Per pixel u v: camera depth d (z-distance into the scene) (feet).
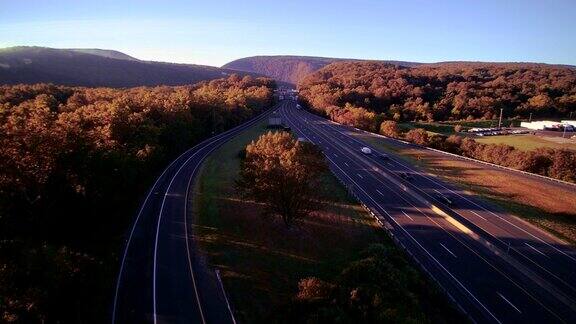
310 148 202.39
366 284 114.21
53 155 143.02
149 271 131.23
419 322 101.24
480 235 175.42
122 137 221.66
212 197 209.15
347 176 268.62
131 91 519.19
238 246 154.81
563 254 159.84
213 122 397.19
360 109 492.95
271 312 113.60
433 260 153.38
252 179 179.11
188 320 106.83
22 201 134.31
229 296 120.26
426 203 216.95
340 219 190.49
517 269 148.15
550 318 119.85
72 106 326.03
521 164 288.51
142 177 213.05
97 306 108.99
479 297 129.70
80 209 148.97
